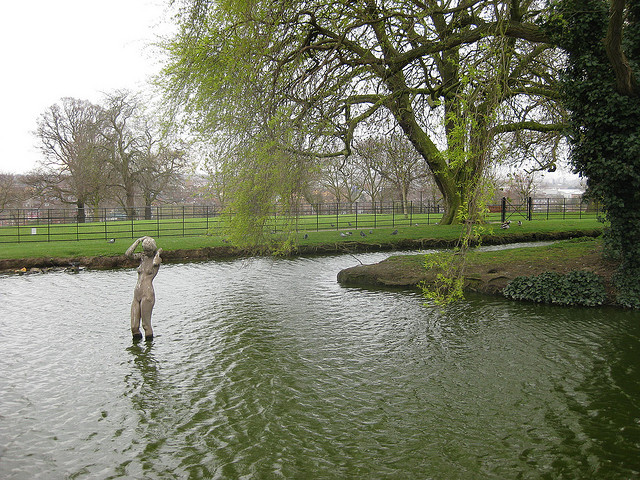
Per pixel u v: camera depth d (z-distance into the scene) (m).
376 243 25.38
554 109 19.69
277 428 6.93
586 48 12.34
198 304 14.20
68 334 11.31
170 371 9.09
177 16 13.16
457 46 15.98
